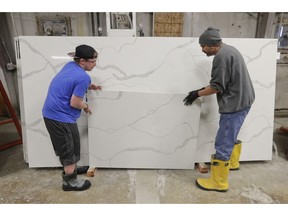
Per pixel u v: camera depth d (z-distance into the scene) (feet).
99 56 7.29
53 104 5.85
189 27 12.30
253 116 8.01
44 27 12.22
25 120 7.51
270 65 7.79
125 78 7.45
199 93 6.66
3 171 7.77
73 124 6.11
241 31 12.73
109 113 7.36
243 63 6.09
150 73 7.45
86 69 6.15
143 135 7.54
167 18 11.35
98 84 7.44
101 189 6.80
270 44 7.67
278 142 10.30
